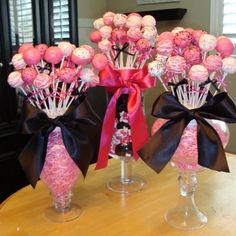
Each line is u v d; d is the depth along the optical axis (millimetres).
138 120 1102
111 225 958
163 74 919
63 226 958
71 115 948
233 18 2643
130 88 1096
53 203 1053
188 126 915
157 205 1061
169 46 876
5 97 2248
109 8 3467
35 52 867
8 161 2293
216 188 1171
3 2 2131
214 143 900
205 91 896
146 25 1095
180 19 2947
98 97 2037
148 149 937
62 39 2461
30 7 2266
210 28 2781
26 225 968
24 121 928
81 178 1244
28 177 946
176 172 1283
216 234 912
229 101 893
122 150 1145
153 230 932
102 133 1118
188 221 966
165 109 906
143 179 1239
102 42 1101
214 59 819
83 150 966
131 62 1121
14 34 2217
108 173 1295
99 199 1103
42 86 872
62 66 911
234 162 1371
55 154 942
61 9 2422
